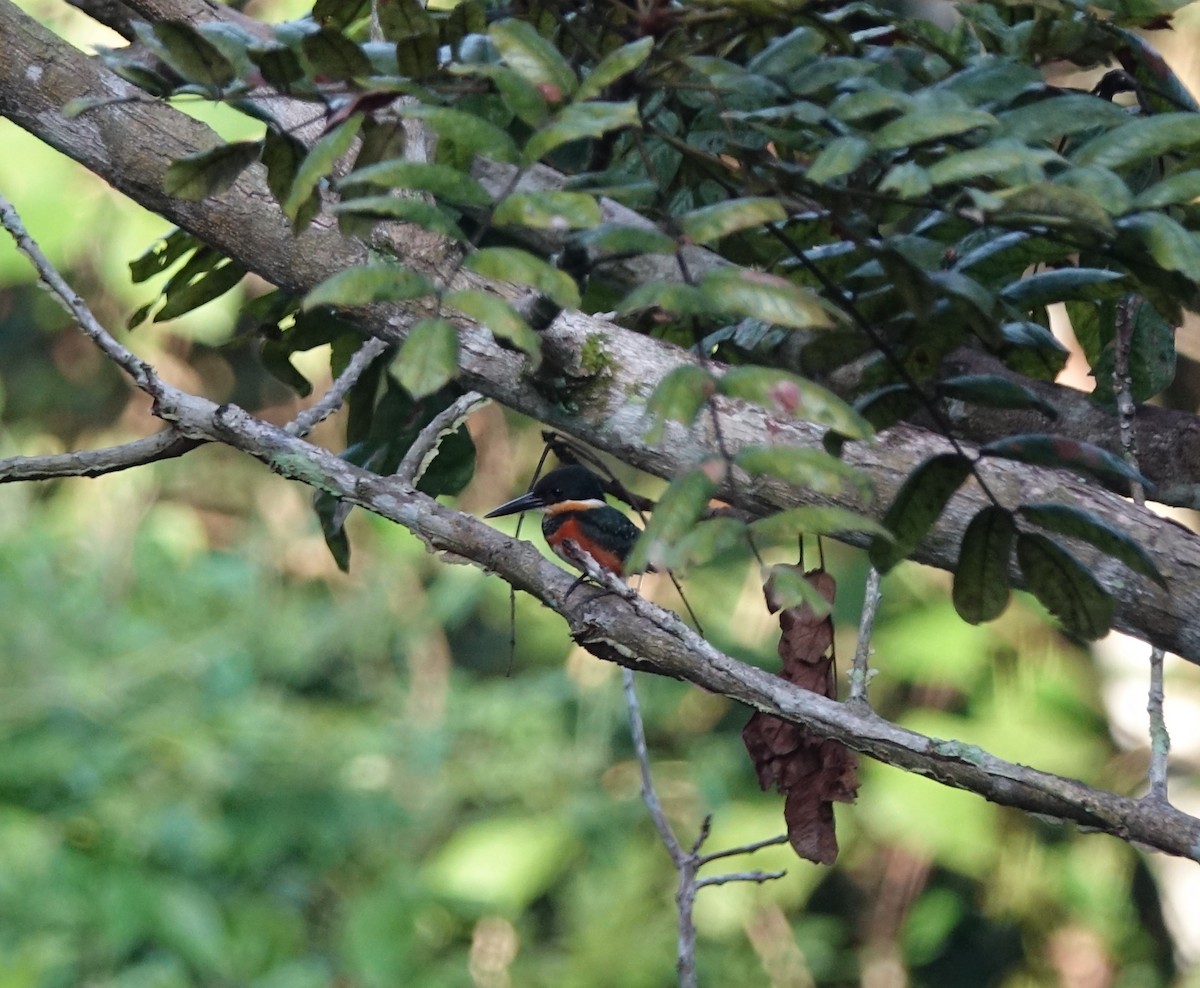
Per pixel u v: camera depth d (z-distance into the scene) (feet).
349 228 14.11
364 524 59.31
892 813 55.01
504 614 59.52
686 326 20.26
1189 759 53.42
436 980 50.47
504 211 11.40
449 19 14.85
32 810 45.44
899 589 56.39
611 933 52.16
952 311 15.53
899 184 11.96
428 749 52.60
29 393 59.31
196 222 18.40
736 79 14.51
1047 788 15.51
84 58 18.31
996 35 16.88
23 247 16.47
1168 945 58.29
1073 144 17.71
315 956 49.98
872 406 15.31
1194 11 43.29
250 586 53.31
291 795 48.49
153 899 44.01
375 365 23.29
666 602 56.70
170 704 48.49
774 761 16.49
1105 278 16.69
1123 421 18.63
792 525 11.10
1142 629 17.70
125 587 55.06
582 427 18.17
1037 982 58.59
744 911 54.54
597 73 12.12
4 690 46.83
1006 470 17.98
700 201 19.62
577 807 53.67
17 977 41.34
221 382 59.16
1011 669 55.16
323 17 17.85
